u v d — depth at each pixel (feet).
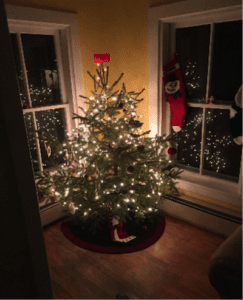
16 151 1.75
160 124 9.09
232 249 4.58
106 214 8.81
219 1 6.55
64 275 7.06
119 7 8.68
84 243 8.30
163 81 8.52
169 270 7.11
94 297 6.31
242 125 7.06
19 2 7.19
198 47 7.95
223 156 8.36
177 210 9.46
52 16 7.92
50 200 9.42
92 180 7.85
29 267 2.02
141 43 8.52
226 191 8.12
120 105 7.16
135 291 6.44
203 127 8.46
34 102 8.72
